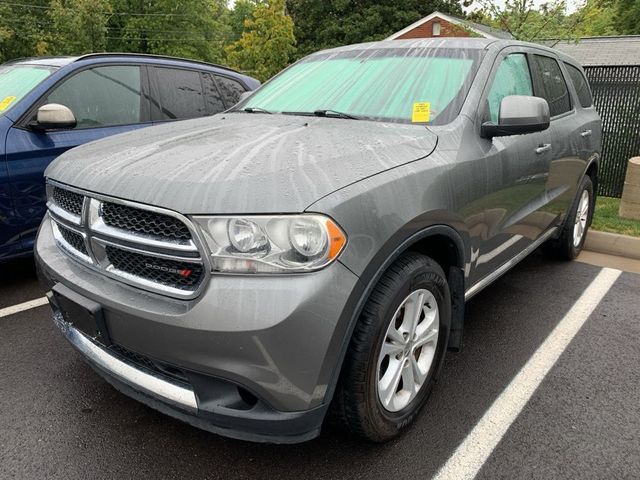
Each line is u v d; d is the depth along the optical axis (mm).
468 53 3197
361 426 2195
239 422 1927
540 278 4570
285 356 1825
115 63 4855
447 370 3066
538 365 3131
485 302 4047
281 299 1802
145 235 2010
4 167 3871
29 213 4059
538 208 3652
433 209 2301
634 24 31594
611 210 6641
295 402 1900
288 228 1838
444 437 2486
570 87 4461
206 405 1952
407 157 2361
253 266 1832
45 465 2287
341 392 2125
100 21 24250
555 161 3805
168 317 1892
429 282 2383
